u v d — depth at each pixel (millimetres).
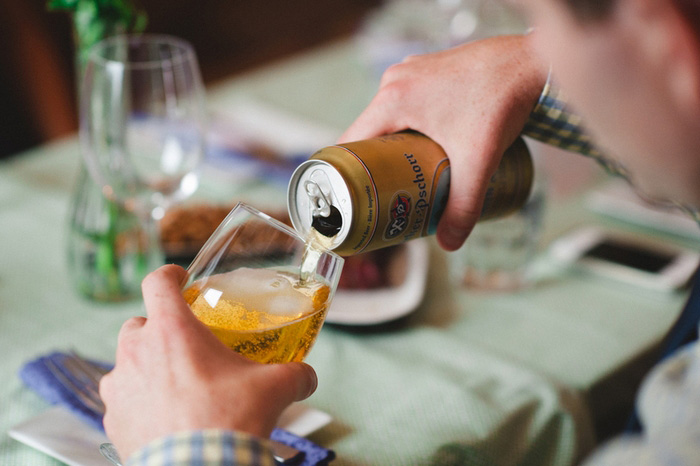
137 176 878
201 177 1167
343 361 859
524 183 763
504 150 726
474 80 721
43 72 1757
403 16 1594
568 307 952
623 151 523
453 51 739
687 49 489
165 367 599
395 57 1502
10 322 895
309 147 1269
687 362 638
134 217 912
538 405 820
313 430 752
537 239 996
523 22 1482
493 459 782
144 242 923
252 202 1099
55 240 1038
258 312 653
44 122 1761
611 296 970
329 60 1679
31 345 863
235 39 3268
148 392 595
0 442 750
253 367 607
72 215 916
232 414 588
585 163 1247
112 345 869
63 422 743
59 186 1166
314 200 697
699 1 485
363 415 794
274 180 1179
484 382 838
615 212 1107
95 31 877
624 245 1039
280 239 675
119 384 603
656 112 502
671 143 507
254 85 1528
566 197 1159
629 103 505
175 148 877
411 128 729
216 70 3057
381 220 690
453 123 717
